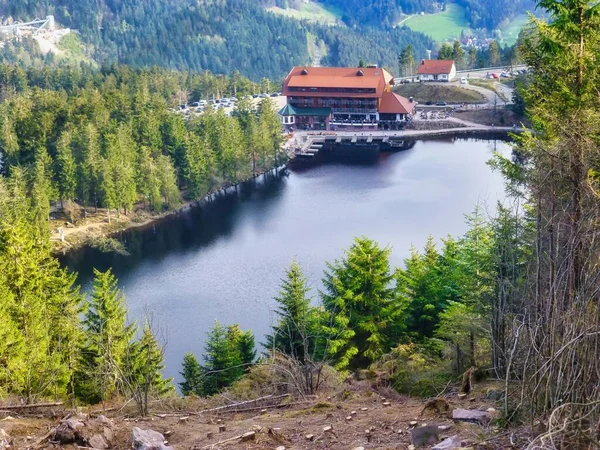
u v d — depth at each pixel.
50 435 13.99
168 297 64.44
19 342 30.19
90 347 32.06
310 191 101.19
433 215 85.06
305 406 18.80
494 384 17.73
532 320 14.28
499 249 20.77
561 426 10.86
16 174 86.25
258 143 113.19
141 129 108.81
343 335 37.47
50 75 187.62
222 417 17.94
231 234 83.50
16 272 35.88
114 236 85.38
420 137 136.38
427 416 15.34
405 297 42.97
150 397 21.39
